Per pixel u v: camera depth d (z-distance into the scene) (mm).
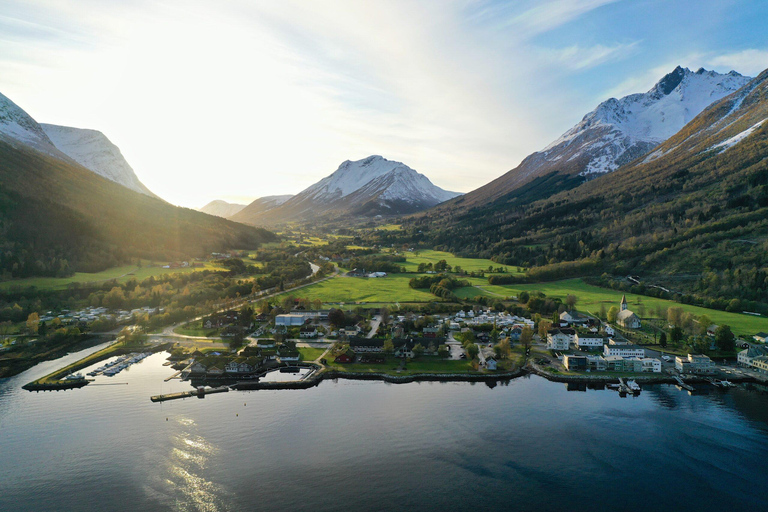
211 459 110375
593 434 122375
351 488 99312
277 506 93375
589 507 93312
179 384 158250
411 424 128000
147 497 96062
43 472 104250
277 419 131250
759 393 150125
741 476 103500
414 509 92562
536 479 102688
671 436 121188
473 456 111938
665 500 95438
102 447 115375
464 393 150625
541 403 142000
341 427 126438
